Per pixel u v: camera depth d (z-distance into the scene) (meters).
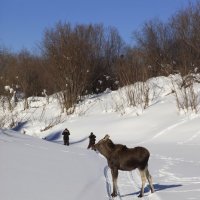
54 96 50.12
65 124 40.12
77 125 38.97
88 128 37.47
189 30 48.31
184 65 41.25
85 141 34.00
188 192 11.57
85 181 12.26
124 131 34.72
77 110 44.16
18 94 55.31
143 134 33.22
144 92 39.25
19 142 18.33
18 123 44.34
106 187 11.92
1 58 58.22
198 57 46.34
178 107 35.16
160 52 51.78
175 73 46.78
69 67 45.69
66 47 46.31
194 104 34.47
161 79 44.28
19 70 53.94
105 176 13.65
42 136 39.03
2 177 11.49
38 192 10.40
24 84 52.62
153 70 49.03
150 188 11.96
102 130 36.12
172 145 27.50
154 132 32.88
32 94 54.59
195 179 13.84
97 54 52.72
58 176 12.48
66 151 18.44
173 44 52.47
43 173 12.66
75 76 45.69
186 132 30.97
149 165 17.47
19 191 10.30
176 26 52.59
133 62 42.94
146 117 35.91
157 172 15.51
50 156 15.92
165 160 19.31
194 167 16.80
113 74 54.72
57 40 47.31
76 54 46.34
